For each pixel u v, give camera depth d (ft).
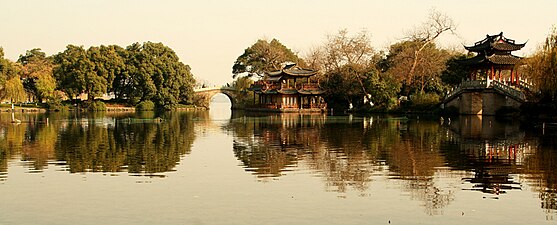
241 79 452.76
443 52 343.87
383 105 319.68
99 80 399.44
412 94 322.34
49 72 408.67
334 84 360.89
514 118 223.51
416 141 139.44
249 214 63.87
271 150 122.42
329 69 367.45
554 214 63.67
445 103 281.13
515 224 59.88
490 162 101.09
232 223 60.34
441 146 127.44
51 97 382.83
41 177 86.58
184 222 60.80
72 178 85.76
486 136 152.15
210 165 99.19
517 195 73.15
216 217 62.69
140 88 422.41
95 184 80.94
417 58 329.52
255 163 101.50
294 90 367.25
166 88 426.51
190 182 82.48
